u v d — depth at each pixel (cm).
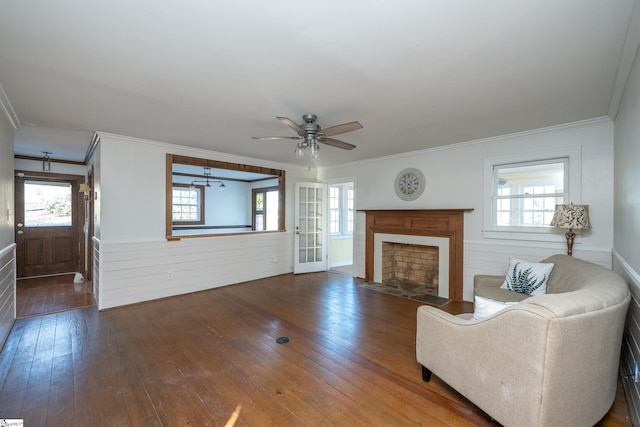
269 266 573
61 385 219
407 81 228
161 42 177
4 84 234
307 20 156
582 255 328
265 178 862
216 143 431
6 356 262
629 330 208
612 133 311
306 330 320
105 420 183
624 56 189
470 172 419
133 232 407
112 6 145
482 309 183
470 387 178
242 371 238
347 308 392
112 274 389
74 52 188
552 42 175
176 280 446
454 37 171
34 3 142
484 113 299
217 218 848
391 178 518
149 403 199
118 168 393
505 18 154
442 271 443
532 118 315
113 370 240
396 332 315
